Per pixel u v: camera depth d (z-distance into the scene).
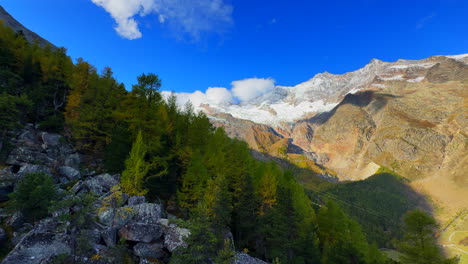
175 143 38.19
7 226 19.12
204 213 19.47
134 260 19.81
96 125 36.53
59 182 28.20
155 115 34.31
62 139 35.56
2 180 24.19
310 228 36.91
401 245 27.14
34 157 29.91
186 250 18.33
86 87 43.44
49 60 47.56
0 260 16.39
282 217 31.95
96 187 26.25
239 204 34.91
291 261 30.58
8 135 30.16
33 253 15.99
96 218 19.30
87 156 36.69
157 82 34.78
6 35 53.75
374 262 33.06
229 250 18.44
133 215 22.80
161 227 22.53
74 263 15.80
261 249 35.66
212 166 37.16
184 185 31.78
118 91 42.53
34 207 20.06
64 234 17.88
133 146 28.69
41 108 41.38
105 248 18.84
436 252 24.25
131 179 27.14
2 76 39.69
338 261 30.95
